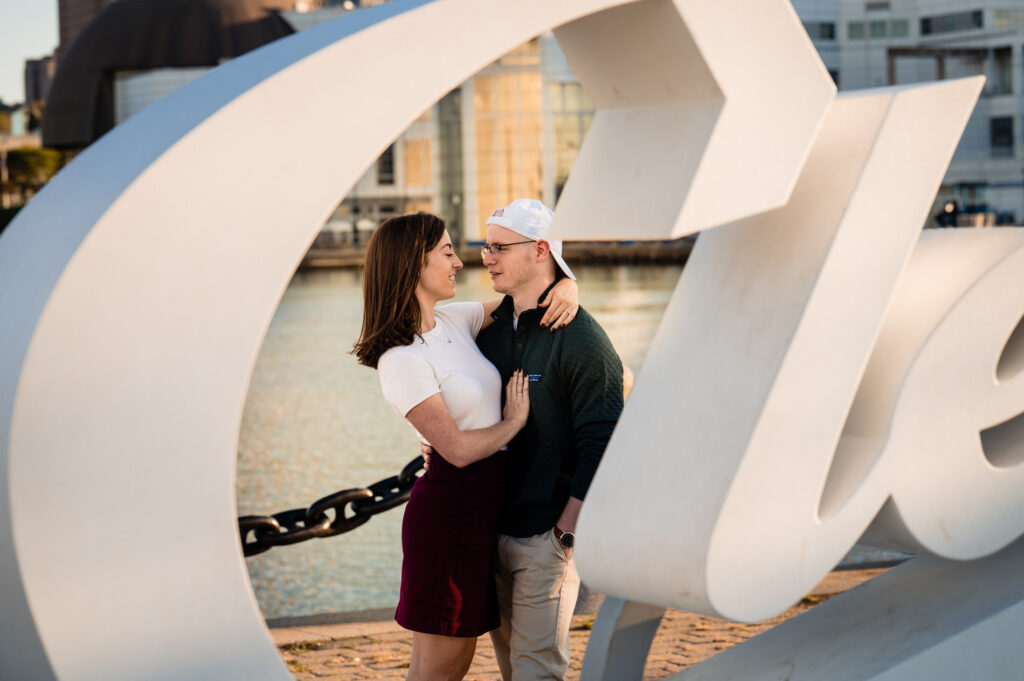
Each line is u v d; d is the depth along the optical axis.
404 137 83.75
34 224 2.49
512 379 3.18
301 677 4.57
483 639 5.14
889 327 3.01
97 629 2.30
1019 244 3.02
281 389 20.36
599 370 3.14
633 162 2.71
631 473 2.89
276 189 2.36
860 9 82.31
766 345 2.74
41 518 2.25
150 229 2.28
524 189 76.44
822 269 2.72
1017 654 3.02
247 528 3.85
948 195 74.75
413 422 3.06
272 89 2.34
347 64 2.38
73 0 146.62
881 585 3.38
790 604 2.77
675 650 4.80
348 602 6.89
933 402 2.94
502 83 75.81
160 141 2.35
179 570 2.37
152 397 2.31
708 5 2.53
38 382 2.23
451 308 3.35
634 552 2.80
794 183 2.72
